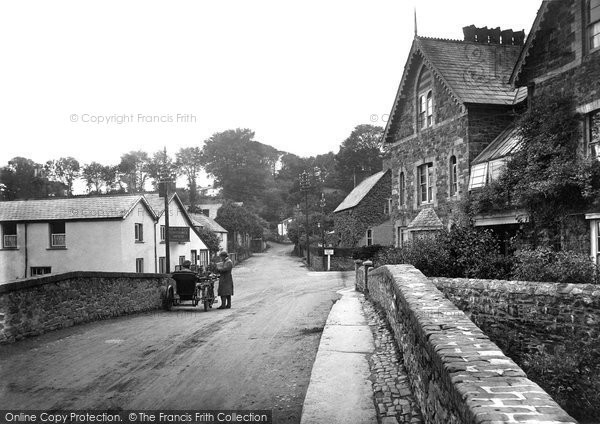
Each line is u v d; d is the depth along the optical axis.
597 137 12.92
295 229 67.56
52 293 10.00
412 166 22.98
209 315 12.83
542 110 14.46
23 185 52.25
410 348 5.87
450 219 19.38
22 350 8.14
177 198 38.56
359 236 44.72
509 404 2.62
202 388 6.05
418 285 7.42
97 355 7.79
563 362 7.51
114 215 29.22
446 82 19.23
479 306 10.02
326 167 95.00
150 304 14.27
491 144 18.14
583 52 13.49
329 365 6.92
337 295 18.50
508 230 16.56
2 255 30.44
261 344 8.59
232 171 96.31
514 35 23.41
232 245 62.25
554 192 13.05
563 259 10.56
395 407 5.22
